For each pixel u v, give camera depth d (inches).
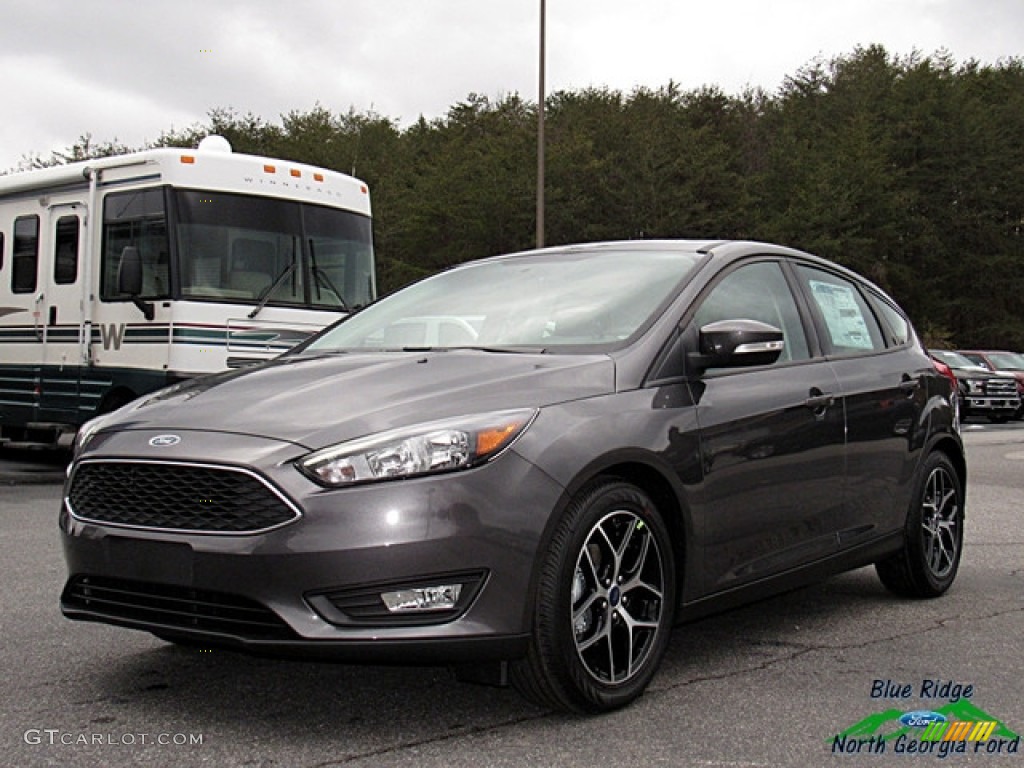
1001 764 133.1
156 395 165.3
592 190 2233.0
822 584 239.8
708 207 2290.8
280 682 162.7
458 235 2214.6
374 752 133.5
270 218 427.8
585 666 142.6
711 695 157.8
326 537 129.8
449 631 131.6
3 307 481.4
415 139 2728.8
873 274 2160.4
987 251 2287.2
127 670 168.4
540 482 137.9
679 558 159.5
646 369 159.8
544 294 185.0
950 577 229.8
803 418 182.2
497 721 145.1
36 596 217.9
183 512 136.9
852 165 2186.3
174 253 404.2
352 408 142.3
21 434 484.4
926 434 219.8
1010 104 2431.1
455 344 177.5
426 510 131.4
